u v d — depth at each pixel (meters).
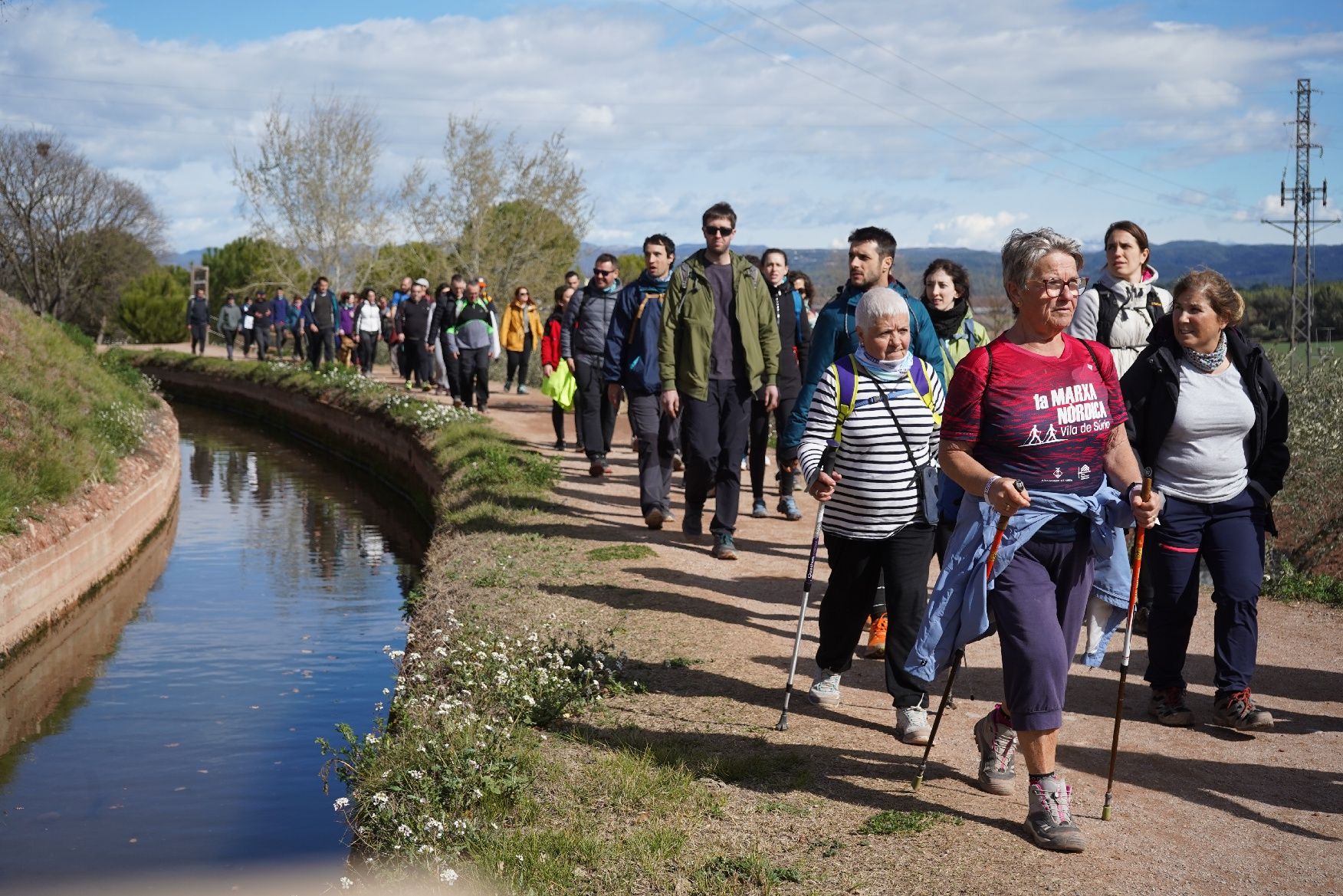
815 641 7.27
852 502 5.48
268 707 8.77
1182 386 5.64
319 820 6.52
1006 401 4.37
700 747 5.41
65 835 6.39
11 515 11.01
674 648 7.05
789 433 7.41
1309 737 5.61
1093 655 4.67
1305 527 10.20
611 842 4.41
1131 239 6.77
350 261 45.53
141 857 6.06
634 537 10.38
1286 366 13.86
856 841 4.41
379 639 10.82
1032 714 4.35
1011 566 4.40
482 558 9.62
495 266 41.59
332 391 26.14
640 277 10.88
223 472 22.59
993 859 4.24
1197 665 6.78
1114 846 4.38
